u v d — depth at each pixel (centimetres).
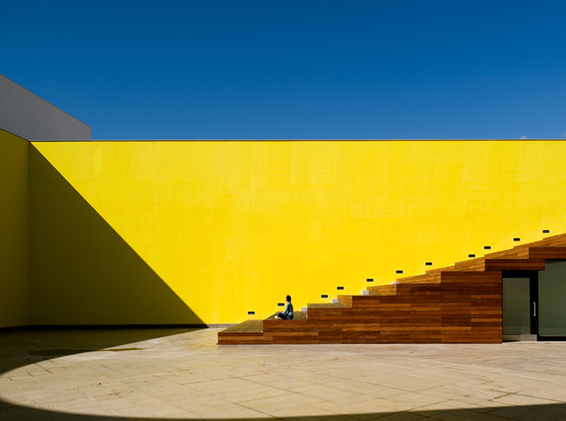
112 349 1205
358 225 1748
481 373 823
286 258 1750
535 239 1727
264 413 581
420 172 1756
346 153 1769
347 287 1733
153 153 1792
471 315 1247
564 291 1309
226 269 1756
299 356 1035
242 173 1777
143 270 1766
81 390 724
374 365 909
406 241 1741
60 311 1762
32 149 1808
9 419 576
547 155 1747
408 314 1245
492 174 1747
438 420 548
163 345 1272
